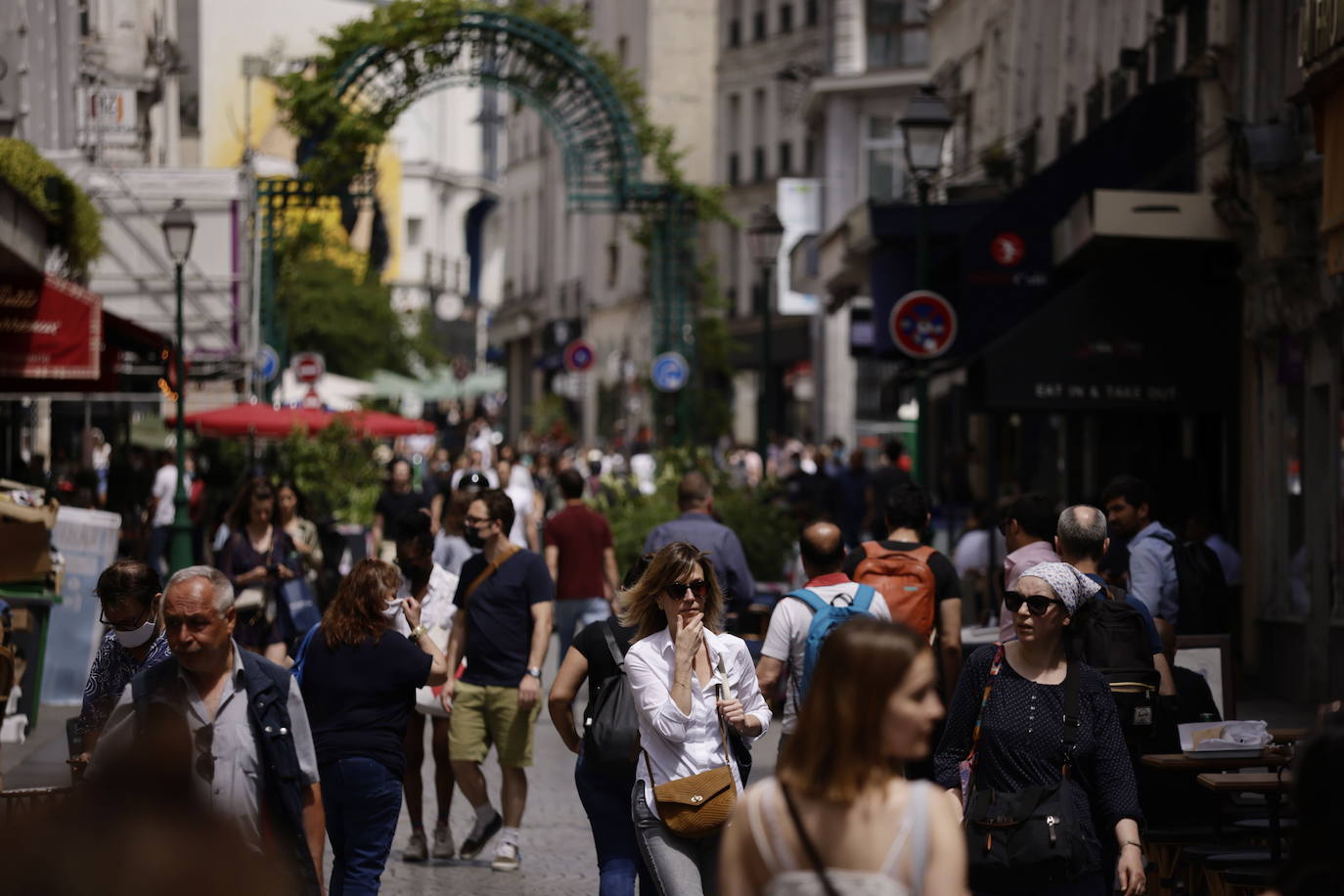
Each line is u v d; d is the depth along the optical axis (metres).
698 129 131.50
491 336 176.25
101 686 14.05
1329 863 8.54
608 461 85.31
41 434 51.31
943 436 73.56
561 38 67.00
